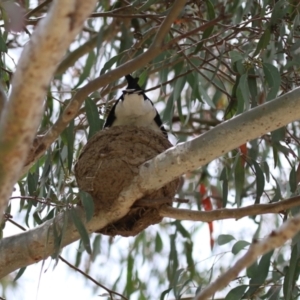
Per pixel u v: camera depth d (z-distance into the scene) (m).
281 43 9.09
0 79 8.29
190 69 10.10
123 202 8.01
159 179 7.84
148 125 10.39
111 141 8.59
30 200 8.73
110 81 7.32
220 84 11.16
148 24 10.94
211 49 10.55
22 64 4.90
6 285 12.95
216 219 7.98
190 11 10.18
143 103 10.19
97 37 10.49
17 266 8.12
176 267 11.46
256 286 8.55
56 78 11.70
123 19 10.59
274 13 8.80
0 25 8.73
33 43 4.86
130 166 8.16
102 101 11.12
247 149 9.89
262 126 7.34
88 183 8.18
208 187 12.97
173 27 10.50
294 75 9.61
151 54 7.36
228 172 10.83
